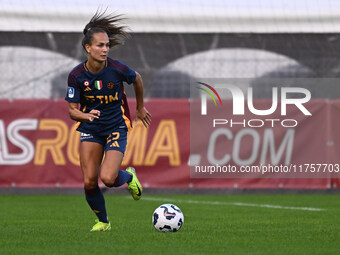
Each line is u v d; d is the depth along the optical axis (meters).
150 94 50.34
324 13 52.84
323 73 50.56
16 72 50.59
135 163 45.22
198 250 18.42
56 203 39.16
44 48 51.03
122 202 40.00
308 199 42.22
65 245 19.52
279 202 40.00
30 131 45.12
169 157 45.38
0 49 50.59
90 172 22.05
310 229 24.55
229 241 20.50
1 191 46.25
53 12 52.25
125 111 22.58
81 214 31.91
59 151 45.25
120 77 22.05
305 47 50.78
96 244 19.70
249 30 52.25
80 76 21.64
